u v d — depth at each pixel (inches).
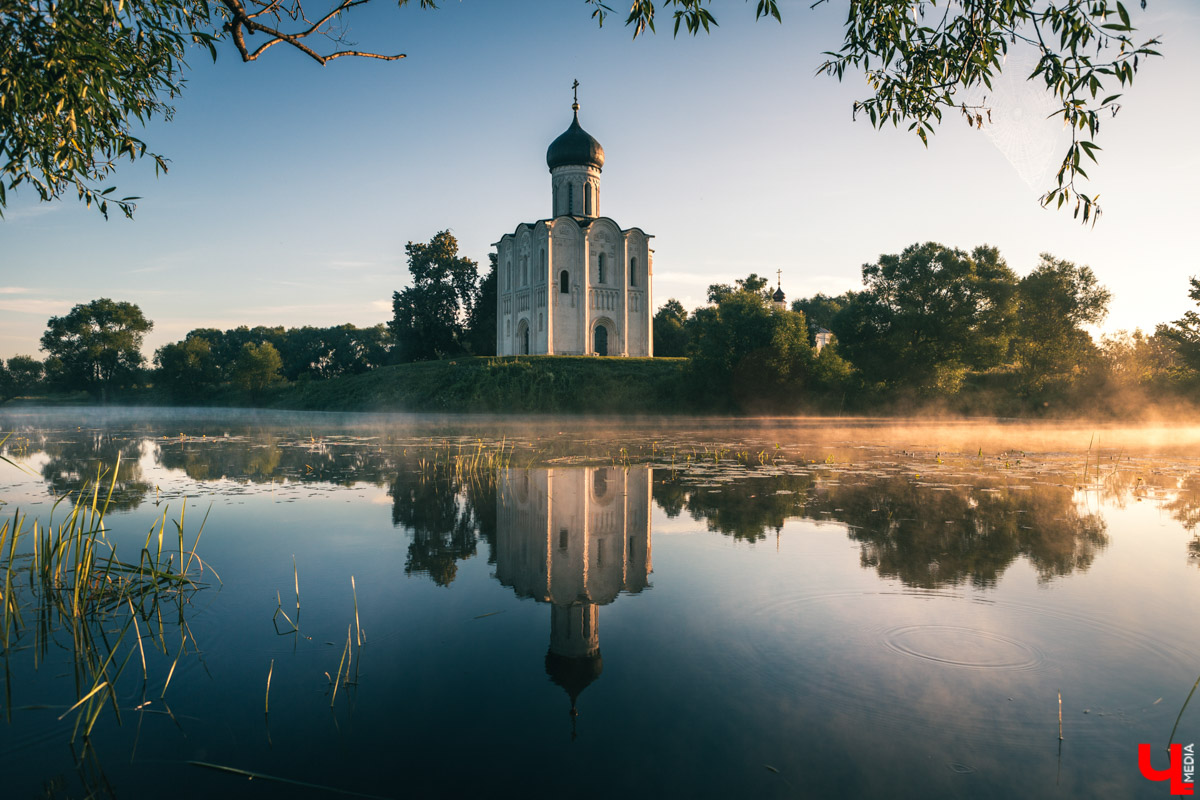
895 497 361.1
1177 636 162.1
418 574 216.5
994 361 1419.8
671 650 155.2
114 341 2704.2
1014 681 139.4
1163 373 1352.1
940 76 223.8
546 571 219.9
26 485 405.1
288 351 3203.7
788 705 129.4
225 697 134.3
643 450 638.5
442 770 108.3
